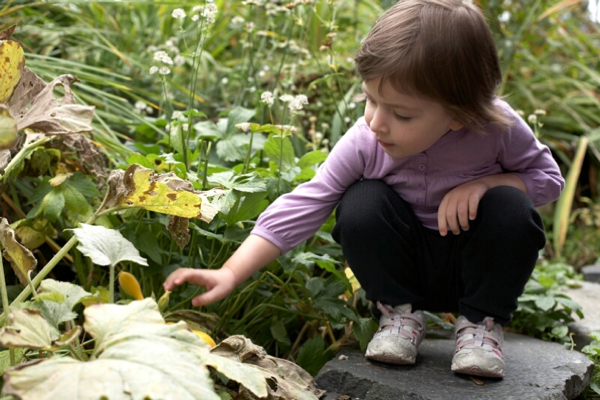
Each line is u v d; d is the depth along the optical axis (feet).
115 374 2.63
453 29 4.08
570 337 5.69
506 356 4.92
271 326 5.01
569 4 11.35
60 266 5.84
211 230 4.96
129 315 3.03
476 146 4.54
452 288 4.81
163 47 8.34
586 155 12.11
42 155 5.17
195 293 4.67
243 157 5.92
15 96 4.15
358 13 11.08
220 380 3.97
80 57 8.43
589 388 4.91
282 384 3.71
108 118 7.06
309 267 5.02
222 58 10.66
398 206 4.64
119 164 5.35
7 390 2.49
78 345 3.26
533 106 11.75
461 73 4.07
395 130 4.18
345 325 5.20
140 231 4.69
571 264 9.89
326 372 4.46
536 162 4.73
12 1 6.76
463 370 4.32
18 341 2.79
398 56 3.97
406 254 4.67
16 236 4.89
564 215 9.72
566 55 13.33
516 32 11.78
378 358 4.52
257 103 7.38
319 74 9.07
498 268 4.37
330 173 4.76
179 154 5.33
